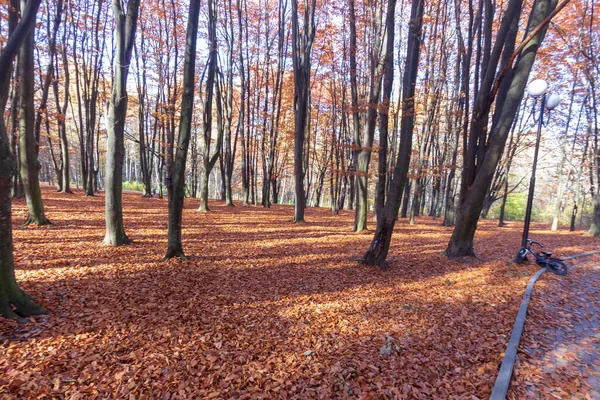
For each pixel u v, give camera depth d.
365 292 6.29
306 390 3.29
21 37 4.22
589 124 17.48
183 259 7.65
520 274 7.46
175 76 18.83
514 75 8.30
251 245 10.05
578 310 5.44
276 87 23.75
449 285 6.77
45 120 20.36
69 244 8.30
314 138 31.53
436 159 24.08
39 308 4.44
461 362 3.80
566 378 3.47
